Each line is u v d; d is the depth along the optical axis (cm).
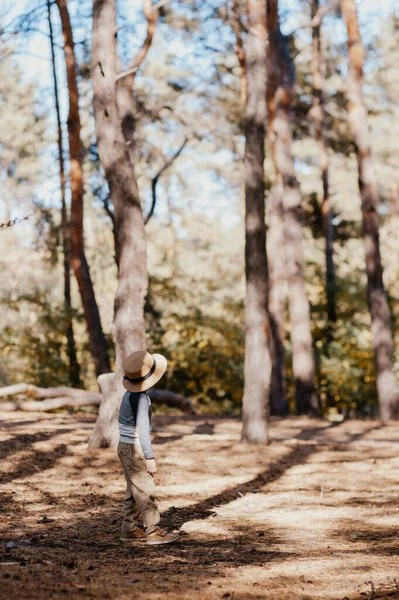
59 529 761
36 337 2483
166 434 1514
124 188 1284
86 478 1054
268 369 1412
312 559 636
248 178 1423
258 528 789
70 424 1622
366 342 2572
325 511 884
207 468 1166
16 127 3372
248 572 582
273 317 2211
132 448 701
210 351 2528
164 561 626
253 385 1407
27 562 598
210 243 4103
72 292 3741
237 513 873
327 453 1323
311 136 2858
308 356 2098
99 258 2888
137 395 699
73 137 2117
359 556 649
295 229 2103
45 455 1185
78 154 2130
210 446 1354
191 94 2386
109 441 1263
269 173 2834
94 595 490
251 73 1445
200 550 679
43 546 679
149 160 2406
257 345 1409
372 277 2078
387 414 2034
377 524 805
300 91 2792
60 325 2480
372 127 4316
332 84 2983
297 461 1245
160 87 2403
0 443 1252
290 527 794
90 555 647
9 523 779
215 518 842
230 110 2398
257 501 948
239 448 1338
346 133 2986
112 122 1287
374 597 506
